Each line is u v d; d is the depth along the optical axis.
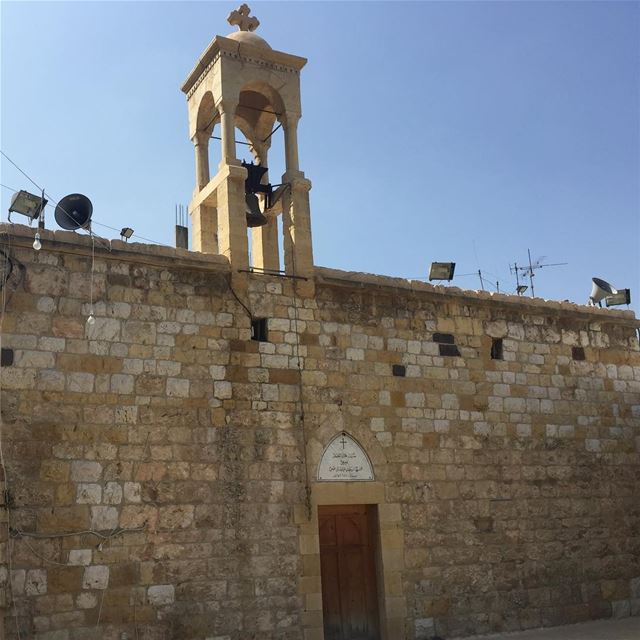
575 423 20.33
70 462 13.95
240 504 15.39
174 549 14.55
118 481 14.30
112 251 15.01
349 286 17.67
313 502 16.16
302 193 17.91
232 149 17.34
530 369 20.02
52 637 13.20
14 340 13.93
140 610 14.02
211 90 18.17
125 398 14.68
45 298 14.35
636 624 18.75
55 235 14.57
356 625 16.64
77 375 14.34
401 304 18.50
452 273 19.73
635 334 22.23
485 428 18.88
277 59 18.48
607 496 20.30
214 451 15.34
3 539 13.12
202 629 14.49
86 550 13.78
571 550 19.34
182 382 15.31
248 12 19.47
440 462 18.03
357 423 17.16
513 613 18.06
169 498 14.71
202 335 15.75
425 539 17.38
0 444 13.43
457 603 17.41
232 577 14.98
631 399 21.52
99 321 14.75
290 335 16.80
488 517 18.33
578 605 19.06
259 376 16.20
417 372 18.28
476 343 19.36
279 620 15.25
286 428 16.25
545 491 19.34
